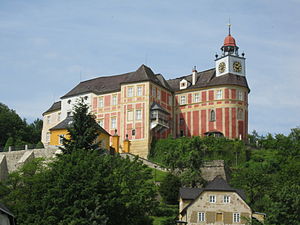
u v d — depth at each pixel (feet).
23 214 202.08
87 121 263.08
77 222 189.06
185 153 313.32
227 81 366.84
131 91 359.87
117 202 203.72
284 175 282.56
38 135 445.78
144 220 225.56
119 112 366.22
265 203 253.03
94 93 379.96
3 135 415.03
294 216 216.33
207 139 334.44
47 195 202.08
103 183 209.46
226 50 383.86
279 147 345.31
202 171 306.96
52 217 193.47
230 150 330.34
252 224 219.00
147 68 377.09
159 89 369.50
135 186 226.79
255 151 338.95
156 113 351.87
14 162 309.83
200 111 371.76
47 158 291.38
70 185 203.31
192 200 247.50
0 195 241.96
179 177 279.28
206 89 371.97
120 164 242.17
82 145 252.62
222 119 361.92
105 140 319.68
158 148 343.46
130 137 353.72
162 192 270.46
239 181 277.85
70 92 393.91
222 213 237.25
